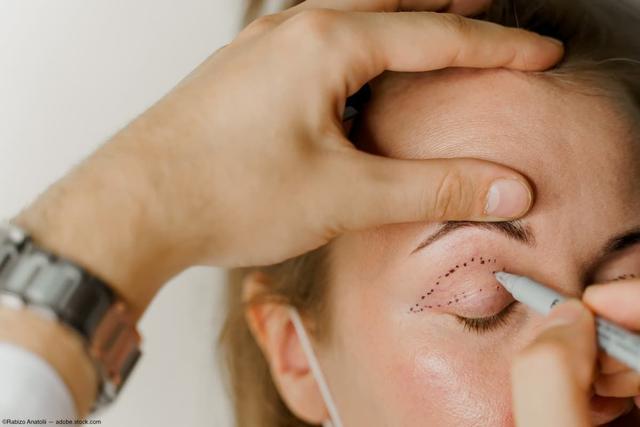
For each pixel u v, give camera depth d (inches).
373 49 31.9
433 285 36.0
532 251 35.4
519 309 36.0
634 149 36.6
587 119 36.7
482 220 34.1
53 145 57.5
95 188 29.6
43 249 28.1
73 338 27.2
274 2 57.5
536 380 24.4
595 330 26.5
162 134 30.7
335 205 31.4
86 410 28.2
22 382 26.0
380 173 31.4
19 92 57.4
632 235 36.2
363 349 38.8
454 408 36.5
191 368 60.9
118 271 29.1
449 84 37.4
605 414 36.0
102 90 58.3
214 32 59.5
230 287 57.7
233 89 31.2
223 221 31.0
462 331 36.3
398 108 37.6
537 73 37.5
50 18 57.9
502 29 34.9
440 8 39.3
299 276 41.8
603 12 43.7
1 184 56.9
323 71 31.2
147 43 58.9
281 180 30.9
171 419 61.1
